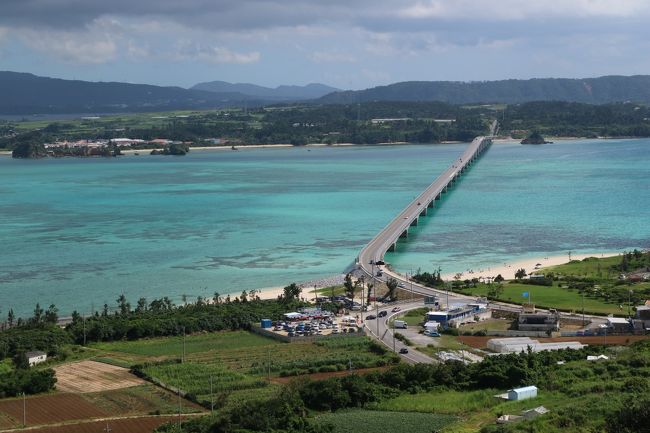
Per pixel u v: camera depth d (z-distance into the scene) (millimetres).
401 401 112438
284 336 157750
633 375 114250
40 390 125000
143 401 119562
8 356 149000
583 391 106375
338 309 179625
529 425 90250
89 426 107688
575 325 162500
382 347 147000
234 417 102125
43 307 189750
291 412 103938
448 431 95062
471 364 127125
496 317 172000
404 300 190250
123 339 161625
